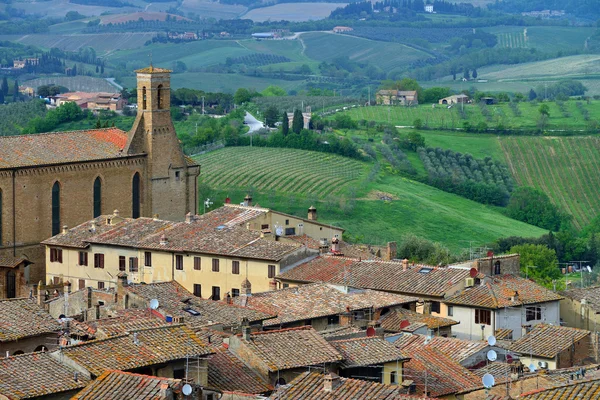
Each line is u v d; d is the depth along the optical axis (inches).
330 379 4473.4
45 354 4813.0
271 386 4995.1
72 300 7003.0
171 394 4375.0
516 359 6146.7
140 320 5831.7
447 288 7593.5
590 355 6378.0
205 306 6535.4
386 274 7839.6
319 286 7381.9
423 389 5187.0
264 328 6461.6
